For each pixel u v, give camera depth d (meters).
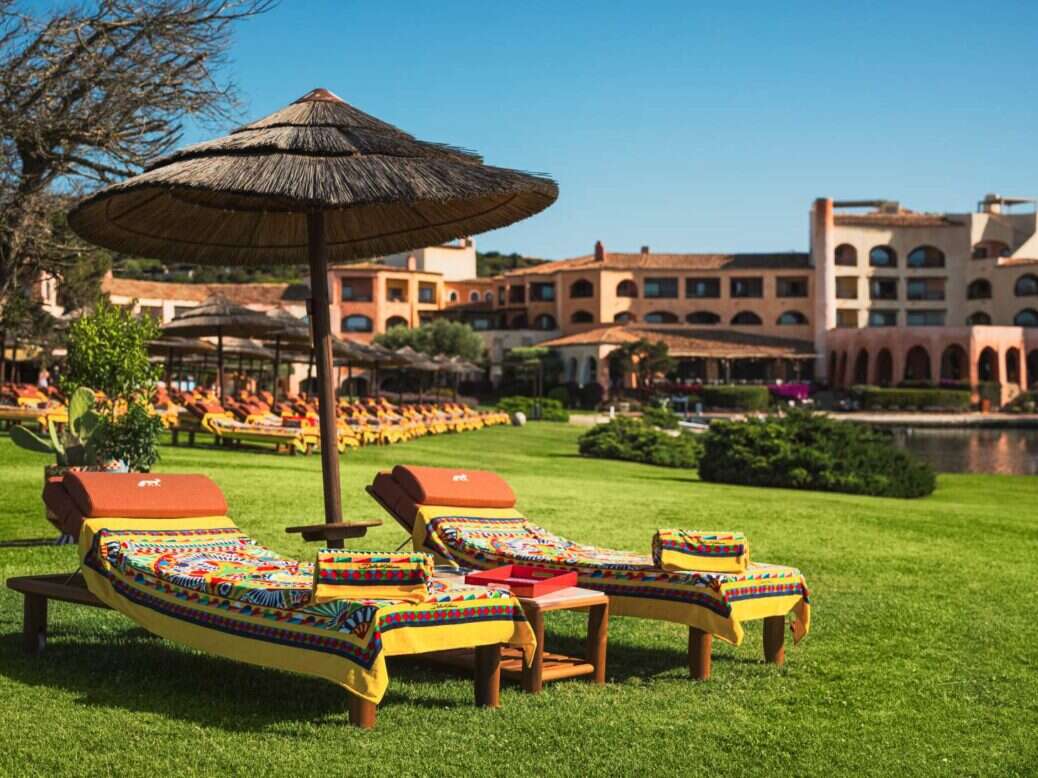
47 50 17.38
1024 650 6.74
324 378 6.61
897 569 9.48
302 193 5.64
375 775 4.18
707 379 72.00
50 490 5.96
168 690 5.25
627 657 6.32
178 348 30.86
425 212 7.54
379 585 4.61
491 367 72.00
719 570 5.77
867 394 64.44
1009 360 70.50
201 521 6.10
